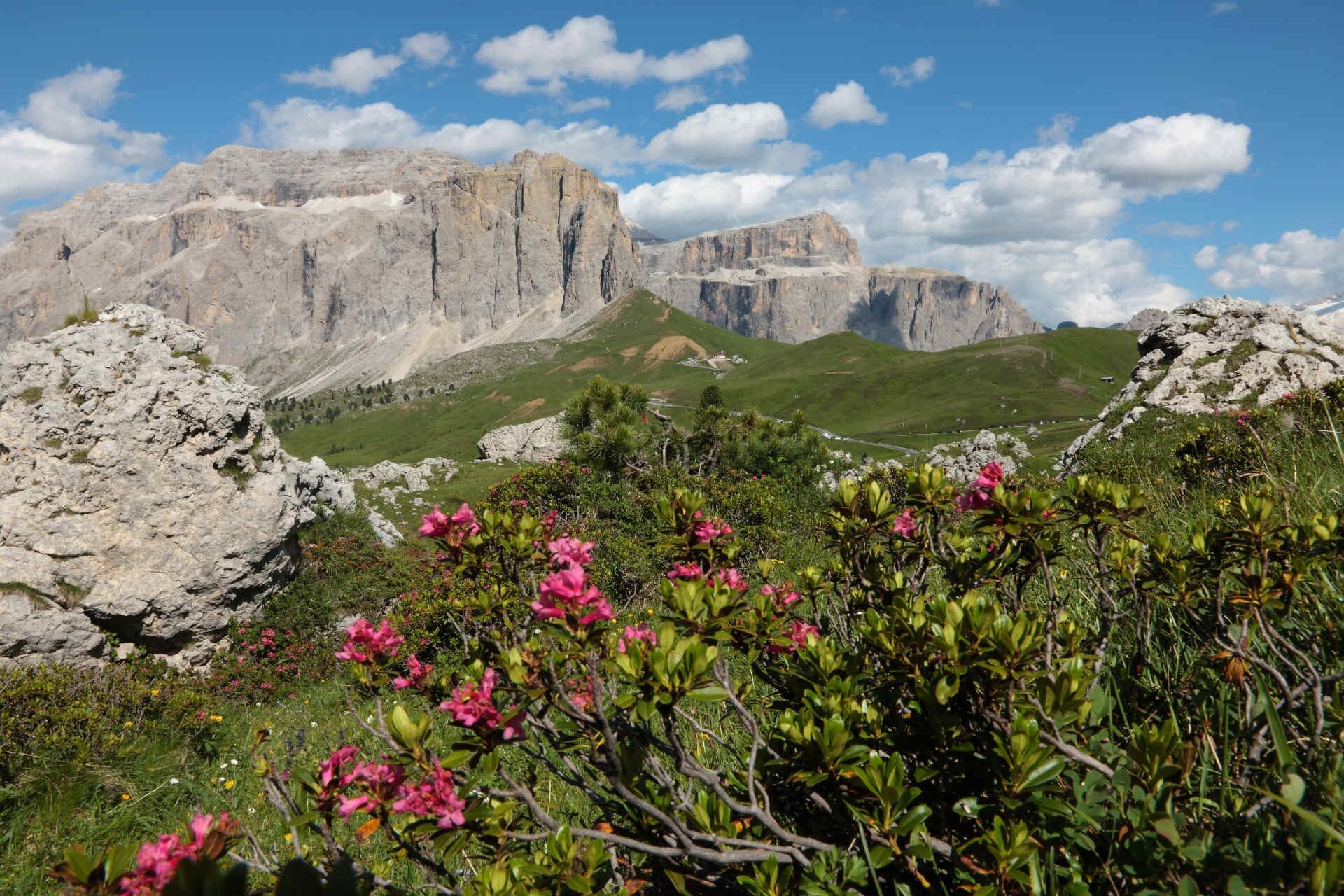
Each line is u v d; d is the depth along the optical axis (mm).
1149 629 2873
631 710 2041
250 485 14141
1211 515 4535
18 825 6496
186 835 1797
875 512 3078
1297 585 2844
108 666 11727
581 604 1999
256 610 14500
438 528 3211
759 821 2227
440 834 2074
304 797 3889
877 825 1939
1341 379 10562
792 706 2502
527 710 2305
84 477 12430
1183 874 1782
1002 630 2018
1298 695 2201
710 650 2023
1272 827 1760
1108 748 2135
